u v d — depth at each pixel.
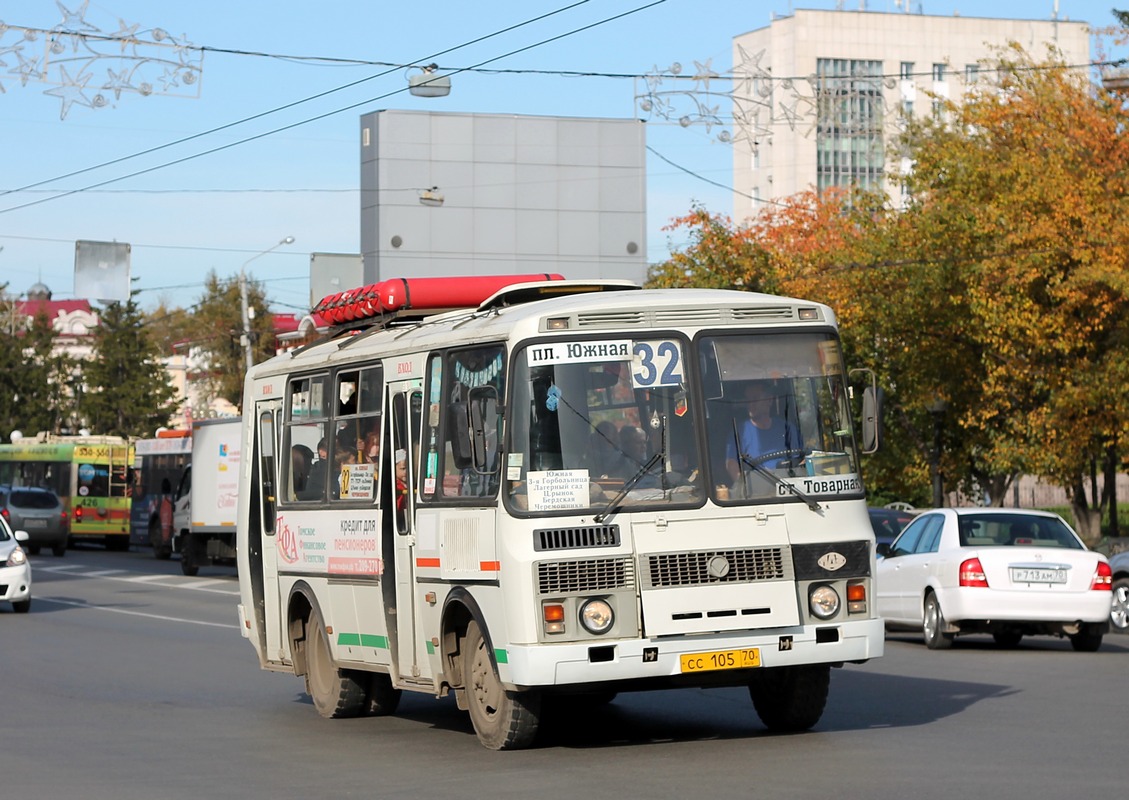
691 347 12.35
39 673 20.06
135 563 53.62
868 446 12.50
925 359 43.53
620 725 14.15
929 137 46.69
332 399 15.39
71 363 100.69
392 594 13.96
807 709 13.17
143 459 56.75
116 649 23.38
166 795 10.98
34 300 142.38
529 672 11.58
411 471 13.61
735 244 50.03
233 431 43.28
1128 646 22.83
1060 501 76.94
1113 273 37.75
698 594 11.85
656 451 12.09
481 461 12.31
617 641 11.68
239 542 17.75
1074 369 40.53
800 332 12.67
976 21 125.25
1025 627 21.41
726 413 12.30
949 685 16.83
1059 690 16.27
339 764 12.37
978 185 42.41
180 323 101.19
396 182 56.66
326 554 15.28
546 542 11.74
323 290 54.31
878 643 12.35
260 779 11.67
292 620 16.25
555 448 11.94
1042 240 39.94
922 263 41.53
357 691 15.38
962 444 46.53
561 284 13.62
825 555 12.24
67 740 14.05
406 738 13.90
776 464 12.31
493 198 57.50
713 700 16.19
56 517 58.19
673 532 11.91
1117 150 41.78
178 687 18.50
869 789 10.19
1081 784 10.24
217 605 33.44
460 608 12.90
